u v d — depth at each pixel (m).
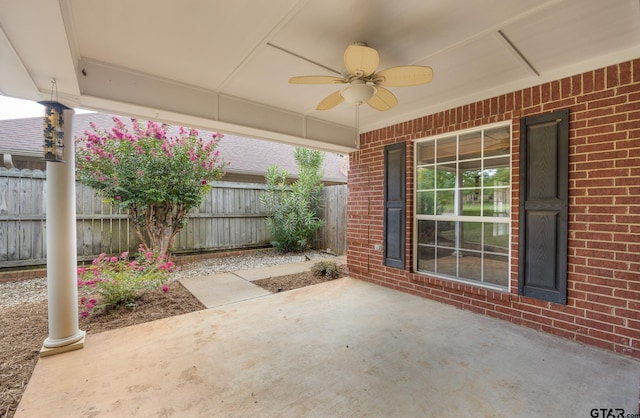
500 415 1.77
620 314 2.48
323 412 1.81
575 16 2.00
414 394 1.97
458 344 2.67
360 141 4.90
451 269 3.82
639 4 1.86
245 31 2.17
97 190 5.19
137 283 3.61
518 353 2.50
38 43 1.78
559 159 2.81
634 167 2.41
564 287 2.78
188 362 2.37
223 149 8.91
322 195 8.13
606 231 2.55
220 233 7.24
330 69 2.78
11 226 4.95
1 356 2.48
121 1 1.80
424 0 1.83
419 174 4.17
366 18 2.02
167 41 2.29
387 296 4.05
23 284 4.62
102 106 2.85
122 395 1.96
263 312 3.46
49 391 2.00
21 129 6.50
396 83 2.37
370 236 4.75
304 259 6.89
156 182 5.31
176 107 3.04
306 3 1.86
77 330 2.66
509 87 3.14
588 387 2.04
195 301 3.89
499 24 2.10
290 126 4.04
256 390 2.02
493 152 3.38
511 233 3.17
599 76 2.58
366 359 2.41
